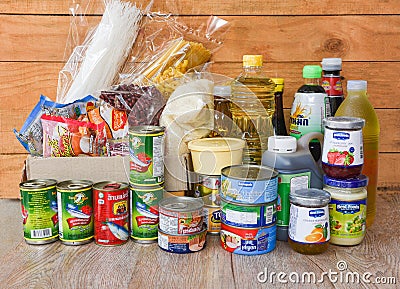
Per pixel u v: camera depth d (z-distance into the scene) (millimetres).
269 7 1557
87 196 1239
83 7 1573
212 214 1298
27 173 1318
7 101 1627
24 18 1580
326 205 1178
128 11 1510
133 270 1104
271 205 1189
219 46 1577
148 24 1571
